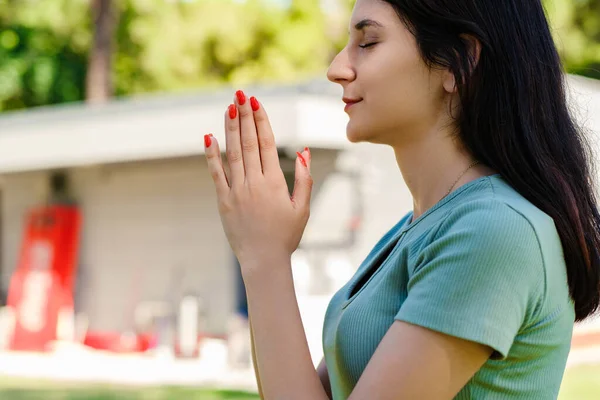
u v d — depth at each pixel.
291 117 10.65
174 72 28.92
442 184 1.62
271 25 29.52
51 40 26.50
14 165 13.57
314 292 11.35
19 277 14.63
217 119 11.65
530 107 1.55
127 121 12.46
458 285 1.39
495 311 1.38
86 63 26.70
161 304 13.46
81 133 12.90
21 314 14.48
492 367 1.45
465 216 1.46
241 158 1.66
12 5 26.16
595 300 1.60
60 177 14.61
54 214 14.42
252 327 1.61
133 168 13.80
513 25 1.57
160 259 13.53
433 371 1.38
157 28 28.56
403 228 1.72
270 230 1.62
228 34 29.02
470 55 1.56
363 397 1.40
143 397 10.15
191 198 13.26
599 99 10.06
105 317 14.07
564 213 1.52
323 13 30.31
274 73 29.19
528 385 1.48
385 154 11.26
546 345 1.48
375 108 1.62
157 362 12.70
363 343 1.55
